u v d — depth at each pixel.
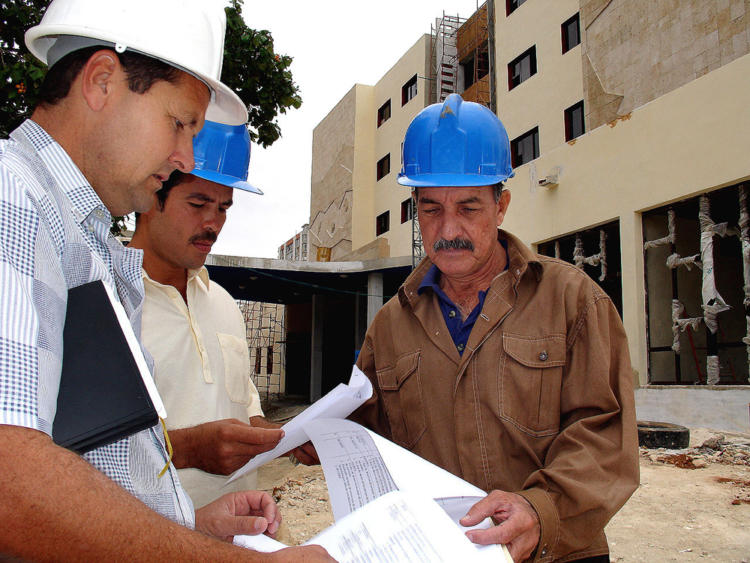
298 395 24.08
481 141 1.90
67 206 1.03
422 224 1.98
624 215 10.74
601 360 1.64
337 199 26.16
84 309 0.95
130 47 1.07
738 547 4.05
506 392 1.73
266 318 27.05
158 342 2.01
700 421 9.12
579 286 1.75
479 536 1.19
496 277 1.87
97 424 0.84
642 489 5.64
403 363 1.96
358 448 1.49
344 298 22.19
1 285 0.78
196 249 2.12
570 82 13.62
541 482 1.48
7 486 0.70
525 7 15.49
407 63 22.88
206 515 1.39
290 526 4.53
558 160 12.30
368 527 1.11
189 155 1.22
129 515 0.78
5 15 4.59
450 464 1.80
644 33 10.95
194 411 2.05
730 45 9.39
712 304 9.67
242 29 6.32
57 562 0.73
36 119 1.11
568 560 1.60
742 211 9.02
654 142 10.27
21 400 0.74
